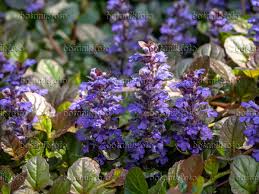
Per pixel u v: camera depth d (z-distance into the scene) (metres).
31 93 0.47
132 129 0.40
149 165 0.42
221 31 0.55
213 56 0.52
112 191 0.39
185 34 0.63
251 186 0.37
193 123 0.40
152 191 0.38
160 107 0.39
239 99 0.48
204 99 0.41
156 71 0.39
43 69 0.57
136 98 0.41
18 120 0.42
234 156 0.40
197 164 0.38
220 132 0.40
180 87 0.39
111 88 0.40
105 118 0.40
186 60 0.51
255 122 0.36
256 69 0.46
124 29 0.58
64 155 0.44
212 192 0.39
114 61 0.60
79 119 0.40
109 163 0.42
